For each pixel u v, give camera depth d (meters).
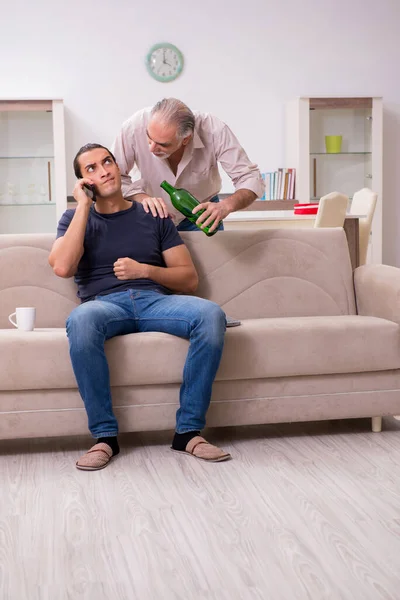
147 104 6.74
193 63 6.78
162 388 2.52
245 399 2.57
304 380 2.60
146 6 6.66
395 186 7.16
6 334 2.48
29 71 6.59
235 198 2.92
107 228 2.76
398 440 2.59
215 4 6.75
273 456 2.42
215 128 3.06
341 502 1.97
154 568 1.59
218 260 3.01
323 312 3.03
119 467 2.33
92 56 6.65
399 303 2.70
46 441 2.71
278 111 6.91
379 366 2.61
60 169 6.28
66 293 2.89
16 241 2.90
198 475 2.23
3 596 1.47
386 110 7.08
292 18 6.87
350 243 4.46
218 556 1.64
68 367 2.43
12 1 6.52
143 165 3.11
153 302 2.59
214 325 2.42
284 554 1.64
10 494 2.10
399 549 1.66
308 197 6.62
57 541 1.75
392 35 7.02
